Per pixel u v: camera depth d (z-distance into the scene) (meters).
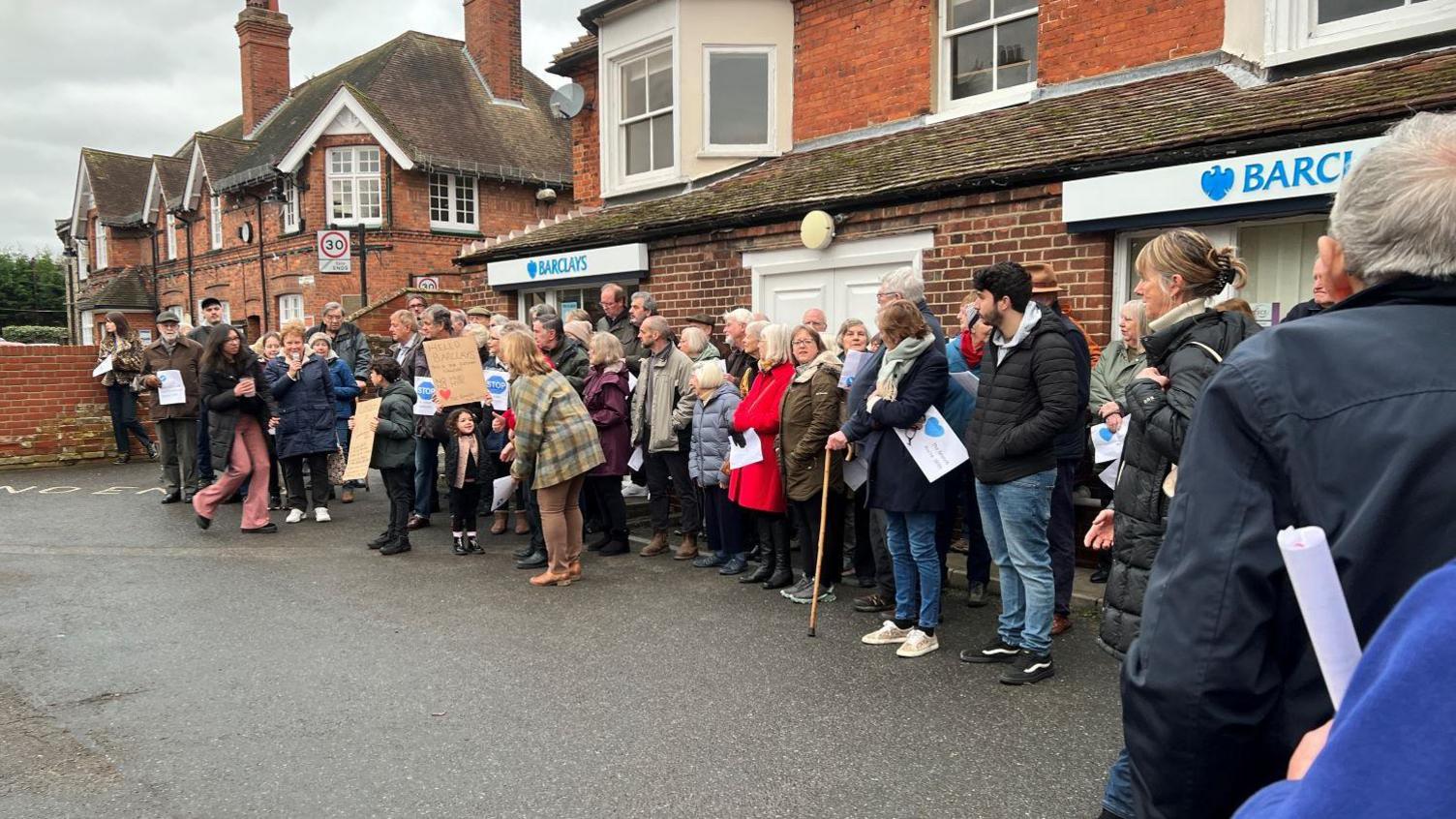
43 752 3.68
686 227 8.81
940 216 6.98
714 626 5.27
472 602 5.78
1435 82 5.17
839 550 5.83
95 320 31.88
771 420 5.84
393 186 21.39
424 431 7.77
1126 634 3.02
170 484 9.52
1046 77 8.21
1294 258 5.76
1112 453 4.87
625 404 7.02
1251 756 1.30
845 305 7.81
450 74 24.38
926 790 3.33
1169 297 3.02
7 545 7.50
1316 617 1.05
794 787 3.35
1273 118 5.42
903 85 9.14
